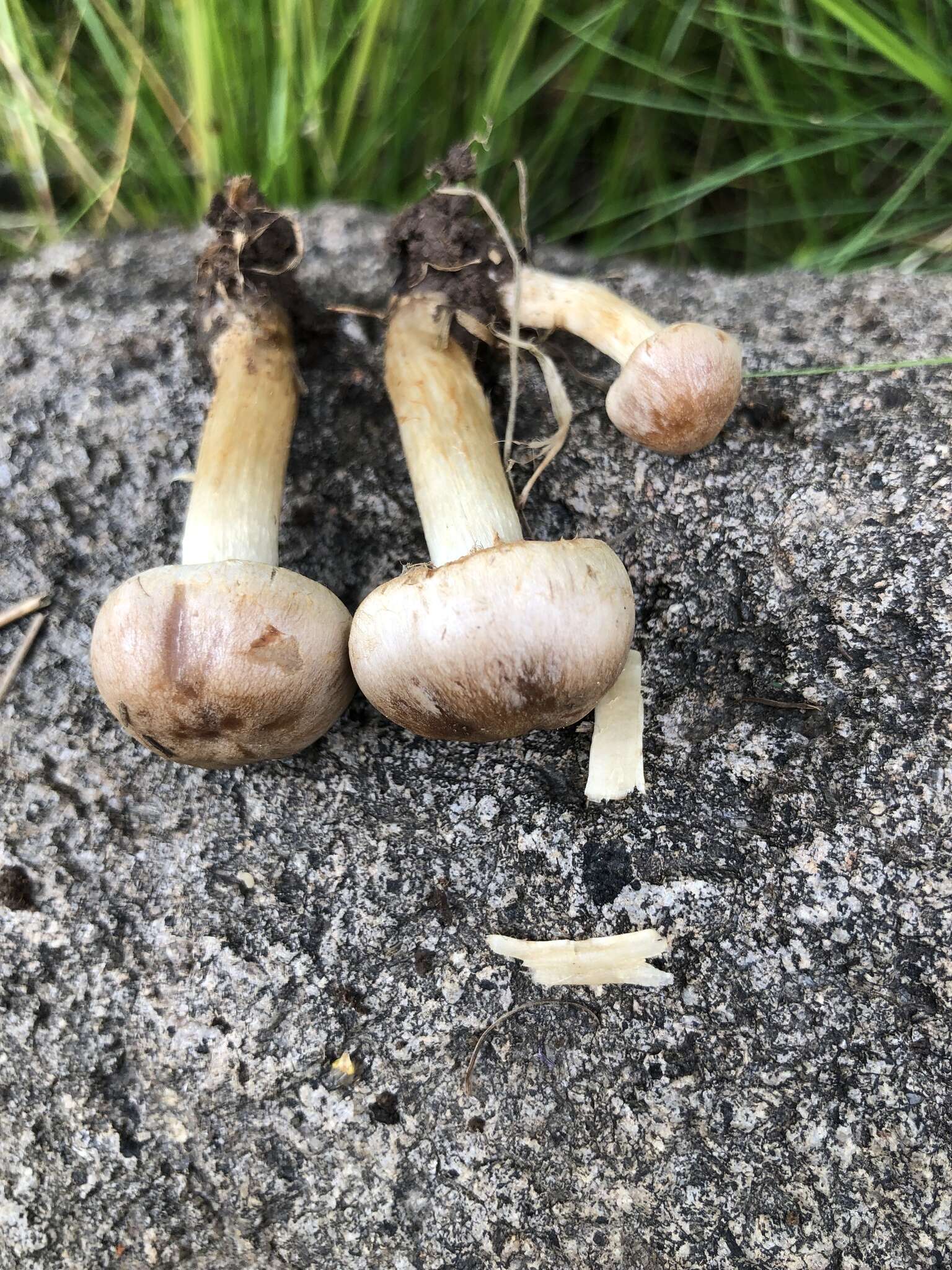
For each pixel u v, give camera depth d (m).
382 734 0.16
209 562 0.14
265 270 0.17
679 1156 0.14
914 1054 0.14
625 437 0.18
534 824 0.16
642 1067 0.14
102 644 0.14
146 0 0.21
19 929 0.16
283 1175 0.15
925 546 0.16
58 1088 0.15
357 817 0.16
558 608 0.13
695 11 0.22
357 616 0.14
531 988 0.15
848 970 0.14
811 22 0.22
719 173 0.23
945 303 0.19
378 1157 0.14
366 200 0.24
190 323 0.19
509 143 0.24
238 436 0.16
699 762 0.16
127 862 0.16
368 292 0.20
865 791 0.15
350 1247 0.14
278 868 0.16
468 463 0.15
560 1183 0.14
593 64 0.22
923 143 0.22
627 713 0.16
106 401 0.18
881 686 0.15
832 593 0.16
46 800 0.16
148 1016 0.15
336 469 0.18
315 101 0.20
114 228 0.23
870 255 0.23
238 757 0.14
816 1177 0.14
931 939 0.14
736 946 0.15
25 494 0.18
